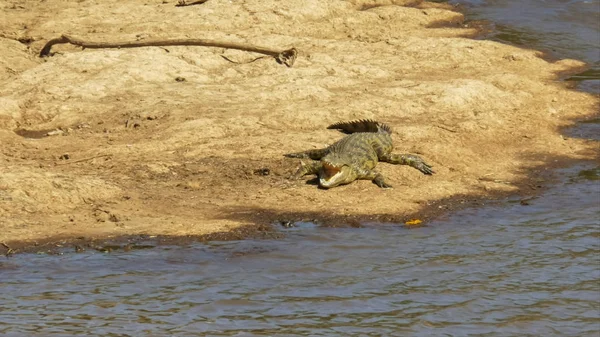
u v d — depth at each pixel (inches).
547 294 1549.0
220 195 2106.3
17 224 1845.5
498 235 1927.9
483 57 3614.7
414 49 3619.6
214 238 1828.2
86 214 1935.3
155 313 1393.9
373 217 2023.9
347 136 2346.2
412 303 1487.5
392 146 2402.8
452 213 2089.1
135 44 2992.1
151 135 2504.9
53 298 1453.0
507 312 1461.6
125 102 2795.3
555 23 4308.6
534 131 2810.0
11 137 2487.7
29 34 3550.7
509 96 3053.6
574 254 1788.9
